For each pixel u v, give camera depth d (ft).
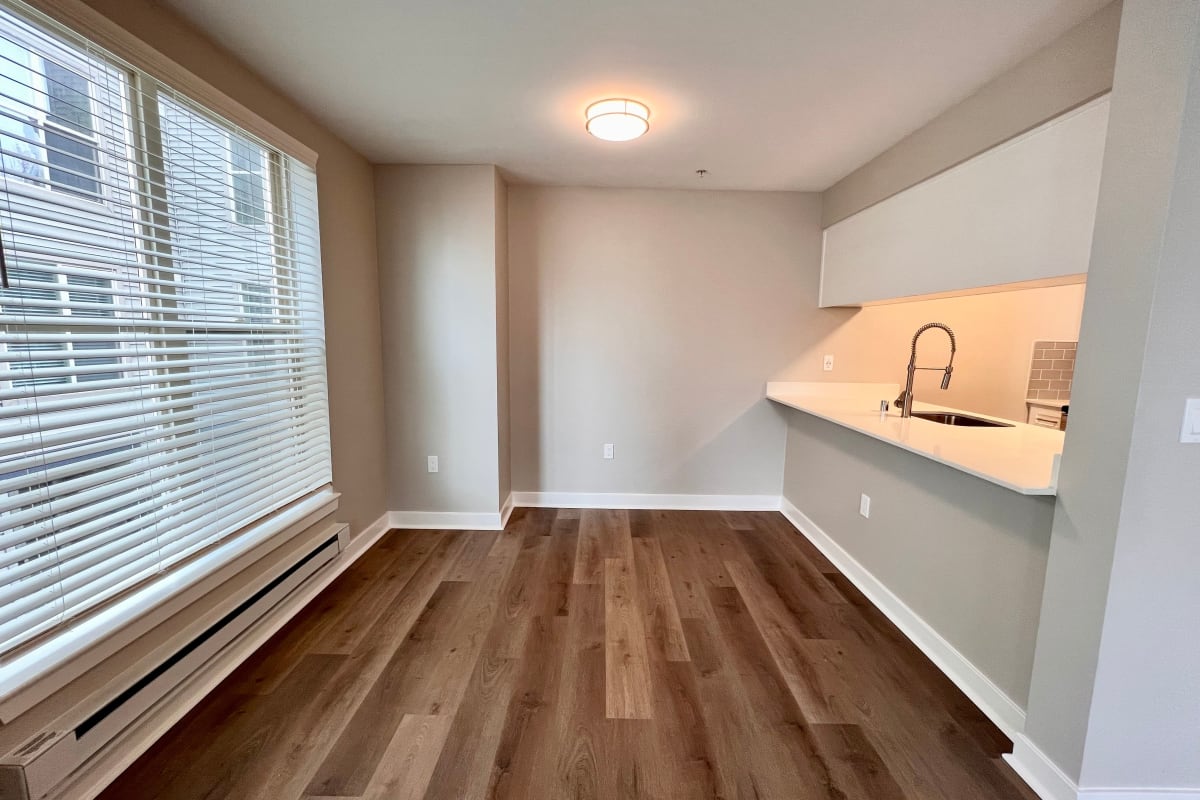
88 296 4.69
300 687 5.98
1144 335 3.90
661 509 12.50
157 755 4.96
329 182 8.41
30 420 4.04
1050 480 4.75
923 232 7.94
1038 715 4.84
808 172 10.09
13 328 3.96
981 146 6.59
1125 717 4.34
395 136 8.55
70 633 4.40
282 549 7.25
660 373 12.06
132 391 5.03
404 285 10.31
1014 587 5.39
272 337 7.13
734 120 7.67
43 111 3.92
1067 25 5.23
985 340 11.82
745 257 11.68
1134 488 4.05
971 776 4.91
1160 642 4.24
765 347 11.96
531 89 6.85
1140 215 3.92
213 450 6.02
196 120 5.76
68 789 4.26
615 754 5.10
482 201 10.08
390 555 9.68
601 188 11.44
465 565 9.29
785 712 5.72
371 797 4.58
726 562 9.61
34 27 4.04
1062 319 11.70
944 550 6.57
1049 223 5.70
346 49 5.94
